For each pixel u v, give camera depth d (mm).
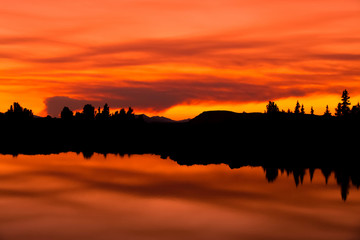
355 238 32156
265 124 147500
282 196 48344
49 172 67812
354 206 43188
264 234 32906
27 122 186000
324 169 72938
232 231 33562
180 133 152750
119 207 41906
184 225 35219
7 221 36094
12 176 62938
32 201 44562
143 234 32438
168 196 47969
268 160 84812
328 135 123250
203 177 63000
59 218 37188
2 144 126938
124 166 76812
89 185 55375
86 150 112500
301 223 36219
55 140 146375
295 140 118125
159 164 80250
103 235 32062
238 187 54469
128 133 167875
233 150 103438
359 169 71938
